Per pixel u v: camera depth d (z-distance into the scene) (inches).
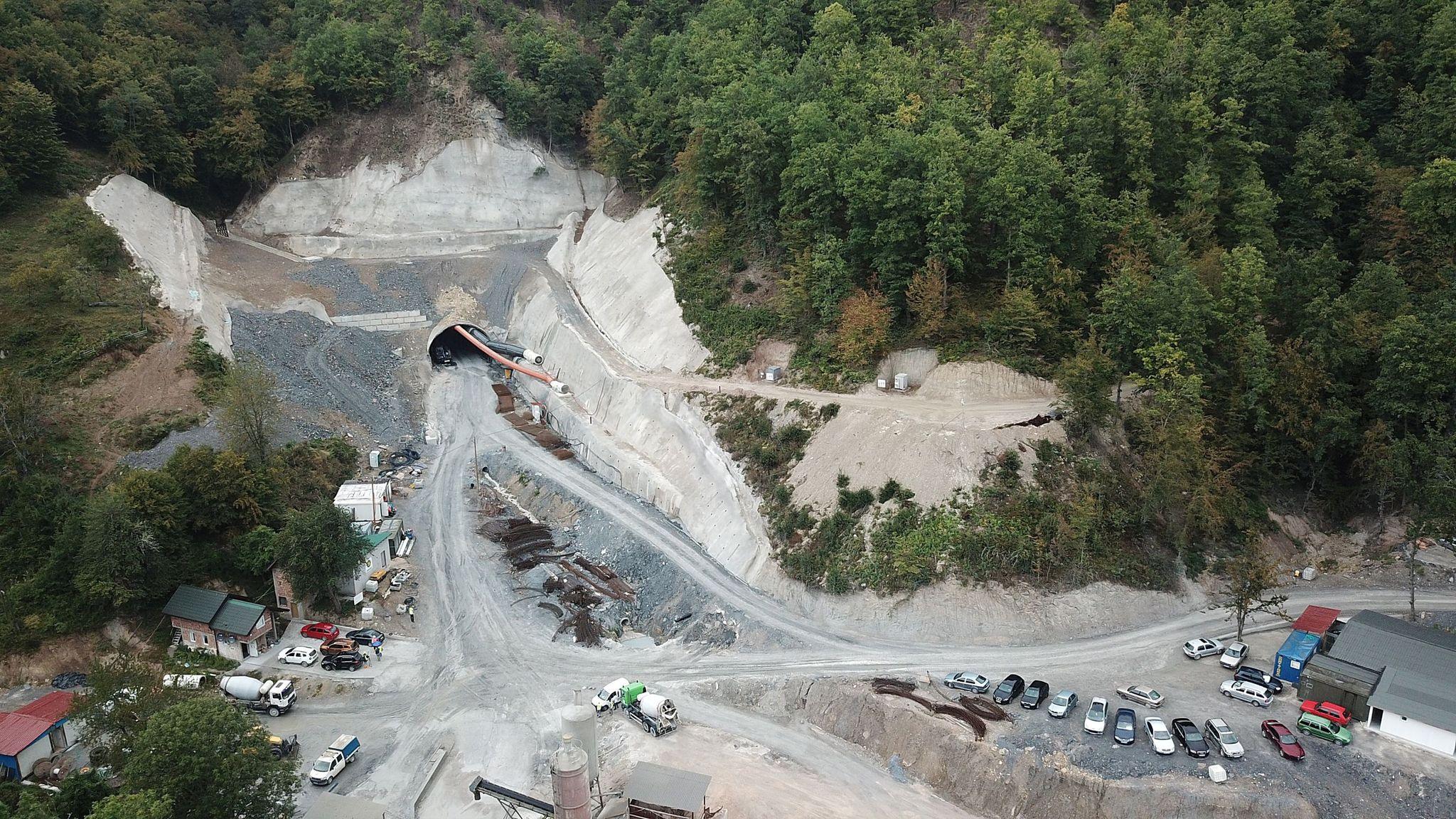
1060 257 3321.9
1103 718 2284.7
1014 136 3747.5
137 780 1996.8
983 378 3164.4
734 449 3376.0
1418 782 2060.8
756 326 3804.1
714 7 5354.3
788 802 2279.8
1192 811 2057.1
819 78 4124.0
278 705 2650.1
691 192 4510.3
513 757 2497.5
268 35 5733.3
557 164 5797.2
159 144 4975.4
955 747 2301.9
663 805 2134.6
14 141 4217.5
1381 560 2918.3
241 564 3041.3
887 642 2723.9
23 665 2765.7
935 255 3280.0
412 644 2952.8
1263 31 4111.7
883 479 2974.9
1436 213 3329.2
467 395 4488.2
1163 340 2974.9
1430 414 2878.9
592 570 3287.4
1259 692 2330.2
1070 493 2832.2
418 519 3592.5
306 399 4077.3
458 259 5295.3
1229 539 2903.5
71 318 3750.0
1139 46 4138.8
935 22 4662.9
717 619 2920.8
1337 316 3068.4
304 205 5502.0
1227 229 3572.8
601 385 4084.6
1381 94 3981.3
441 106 5679.1
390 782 2411.4
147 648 2871.6
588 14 6382.9
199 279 4660.4
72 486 3193.9
